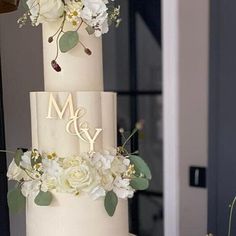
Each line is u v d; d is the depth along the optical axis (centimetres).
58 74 73
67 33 70
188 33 188
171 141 198
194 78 188
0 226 92
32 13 71
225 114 156
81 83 73
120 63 246
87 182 68
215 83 158
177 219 197
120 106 252
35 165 71
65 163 69
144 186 77
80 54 72
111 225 73
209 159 161
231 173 156
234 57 153
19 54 105
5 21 102
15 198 75
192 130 190
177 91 194
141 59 249
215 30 156
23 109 107
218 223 159
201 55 185
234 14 151
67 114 70
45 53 74
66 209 70
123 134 81
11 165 76
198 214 190
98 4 71
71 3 70
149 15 240
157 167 253
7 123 103
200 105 187
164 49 197
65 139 71
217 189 160
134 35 246
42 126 72
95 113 72
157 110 250
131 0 242
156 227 254
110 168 72
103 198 71
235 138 155
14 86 105
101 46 76
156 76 249
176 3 190
